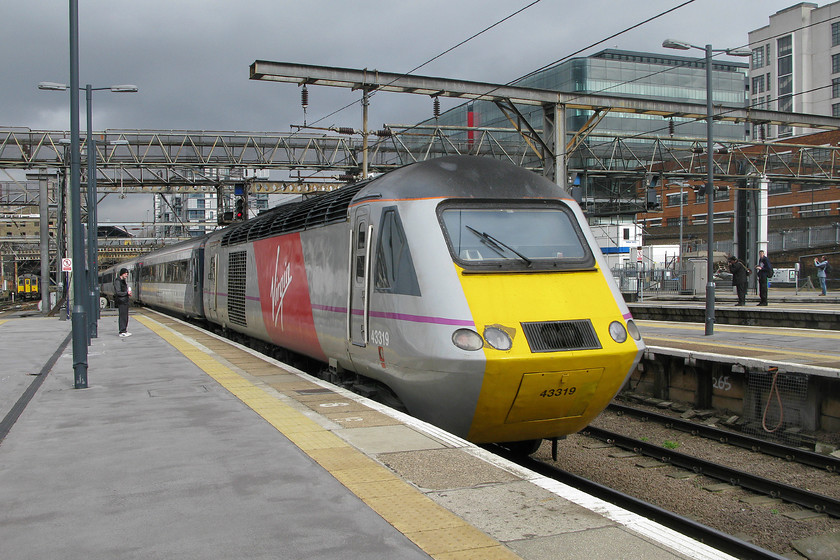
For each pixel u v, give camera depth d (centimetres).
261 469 621
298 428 774
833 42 8150
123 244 7706
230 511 516
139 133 3488
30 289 7700
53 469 634
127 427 800
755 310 2259
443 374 792
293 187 3653
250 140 3541
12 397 1066
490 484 575
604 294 859
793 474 958
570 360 787
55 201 4741
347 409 875
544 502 533
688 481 941
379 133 2738
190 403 936
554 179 2091
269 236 1514
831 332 1861
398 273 880
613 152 3681
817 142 5962
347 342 1040
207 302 2247
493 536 467
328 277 1132
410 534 470
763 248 3891
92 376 1225
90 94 2366
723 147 3872
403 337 852
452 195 884
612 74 5550
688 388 1390
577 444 1132
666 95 5794
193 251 2528
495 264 838
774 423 1184
